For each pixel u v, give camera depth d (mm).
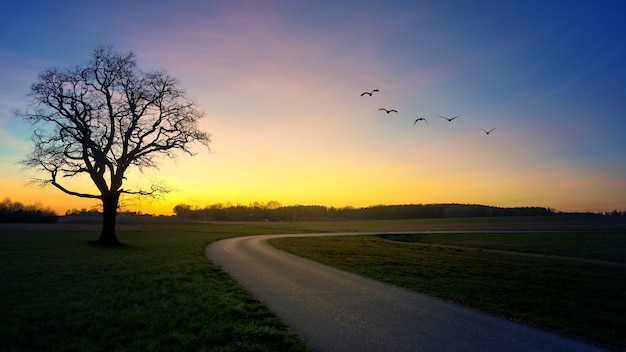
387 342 7953
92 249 27703
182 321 8758
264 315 9641
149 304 10383
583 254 33812
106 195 33125
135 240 39812
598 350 8102
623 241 47219
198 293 11875
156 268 17328
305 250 30062
